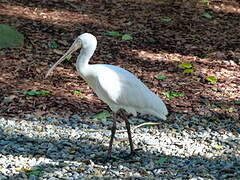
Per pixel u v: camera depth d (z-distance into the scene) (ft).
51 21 59.31
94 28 58.65
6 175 30.14
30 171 30.58
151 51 53.98
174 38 57.77
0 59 49.67
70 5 64.59
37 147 34.32
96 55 52.11
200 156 33.50
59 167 31.40
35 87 44.42
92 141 35.58
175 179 29.89
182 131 37.81
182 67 50.34
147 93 33.04
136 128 38.17
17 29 56.18
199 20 63.57
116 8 64.95
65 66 49.37
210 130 38.06
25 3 63.67
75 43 32.53
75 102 42.19
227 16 65.87
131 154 33.30
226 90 45.78
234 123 39.52
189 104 42.73
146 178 30.04
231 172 31.01
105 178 29.99
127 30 58.85
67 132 36.94
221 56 53.72
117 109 33.06
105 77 31.96
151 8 65.92
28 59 50.06
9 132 36.60
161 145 35.14
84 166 31.63
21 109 40.57
